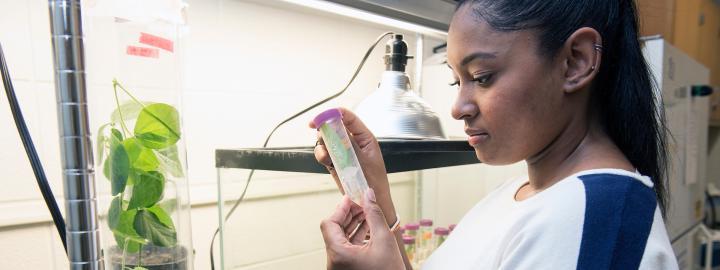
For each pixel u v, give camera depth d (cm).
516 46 43
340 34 121
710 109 202
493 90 45
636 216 38
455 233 64
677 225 144
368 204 48
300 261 82
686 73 137
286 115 110
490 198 66
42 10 75
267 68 106
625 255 36
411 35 117
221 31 96
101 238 45
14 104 45
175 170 54
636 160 50
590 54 43
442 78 117
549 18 42
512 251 42
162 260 51
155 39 52
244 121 102
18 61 72
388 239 46
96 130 48
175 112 54
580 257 37
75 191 39
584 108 48
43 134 75
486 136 48
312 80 116
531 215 44
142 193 49
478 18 44
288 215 79
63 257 78
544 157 51
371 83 131
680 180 142
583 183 42
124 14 48
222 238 72
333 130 51
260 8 103
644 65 51
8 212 72
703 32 180
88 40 44
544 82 44
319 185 77
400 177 108
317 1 77
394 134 65
